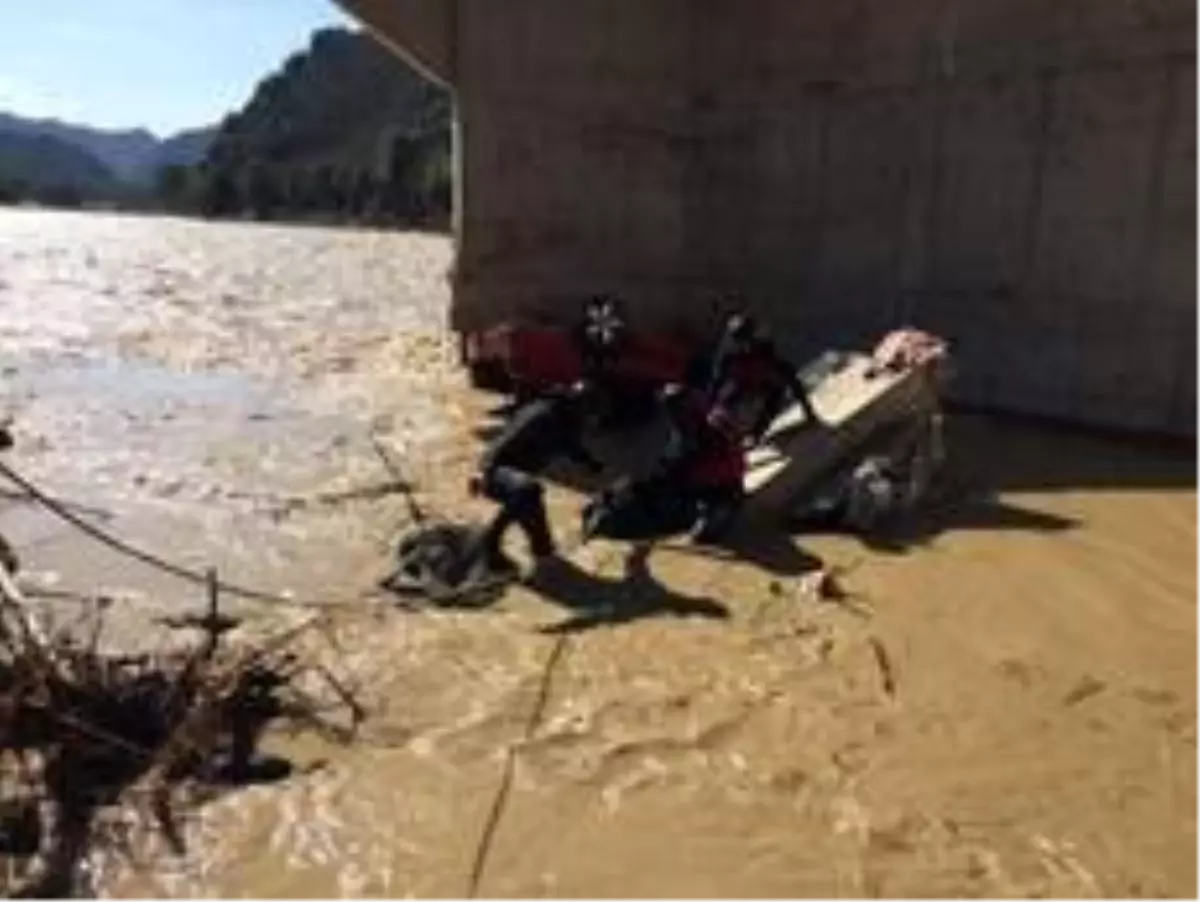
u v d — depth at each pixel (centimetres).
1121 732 805
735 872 633
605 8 1991
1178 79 1450
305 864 620
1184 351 1462
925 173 1755
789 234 1955
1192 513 1255
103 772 691
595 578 1049
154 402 1791
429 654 877
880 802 707
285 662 834
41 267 5147
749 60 1978
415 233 14350
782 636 941
